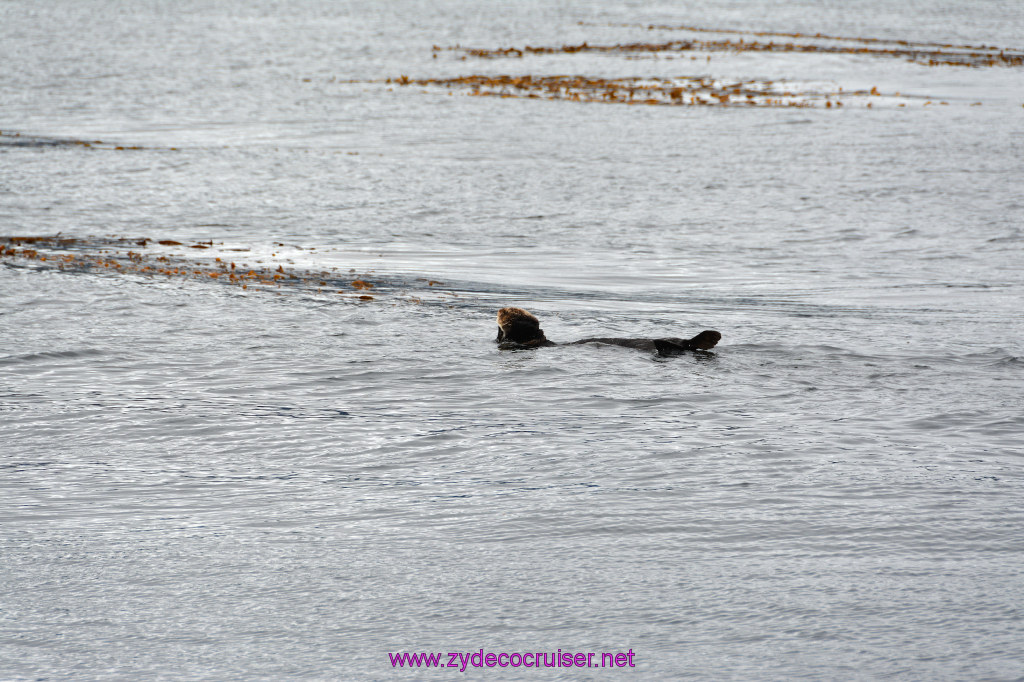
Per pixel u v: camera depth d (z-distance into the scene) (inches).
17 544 722.2
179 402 1158.3
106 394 1192.2
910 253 2507.4
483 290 2005.4
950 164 3892.7
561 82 7096.5
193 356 1387.8
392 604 614.2
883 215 3011.8
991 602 600.7
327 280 2063.2
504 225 2898.6
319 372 1306.6
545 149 4426.7
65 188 3378.4
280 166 3929.6
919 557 677.3
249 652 554.9
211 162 3993.6
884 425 1047.6
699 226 2886.3
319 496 839.1
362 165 3983.8
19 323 1568.7
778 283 2149.4
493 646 557.0
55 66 7795.3
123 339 1480.1
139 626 588.1
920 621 577.0
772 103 6058.1
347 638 570.6
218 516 788.0
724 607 601.3
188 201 3216.0
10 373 1285.7
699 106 5944.9
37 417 1093.1
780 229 2837.1
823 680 511.2
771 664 529.3
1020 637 554.3
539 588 634.2
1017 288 2066.9
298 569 670.5
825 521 753.0
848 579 639.8
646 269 2321.6
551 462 928.9
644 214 3070.9
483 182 3622.0
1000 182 3508.9
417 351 1424.7
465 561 682.8
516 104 6067.9
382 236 2721.5
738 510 781.9
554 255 2490.2
